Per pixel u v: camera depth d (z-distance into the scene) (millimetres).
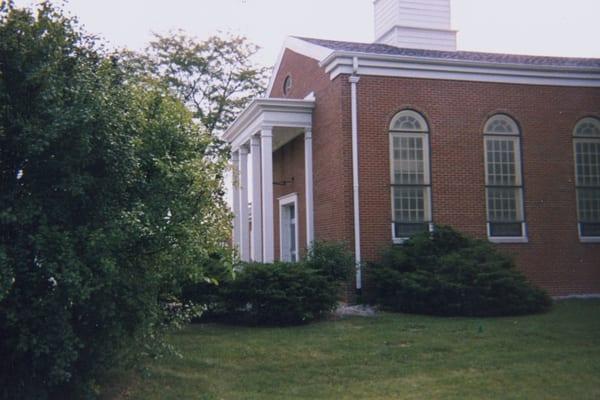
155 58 34656
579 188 19891
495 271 15555
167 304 10289
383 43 24156
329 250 16734
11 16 7980
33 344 7668
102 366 8758
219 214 9555
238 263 14180
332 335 13008
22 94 8016
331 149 18656
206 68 35125
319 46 19984
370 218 17938
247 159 24094
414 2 23234
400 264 16672
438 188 18578
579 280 19562
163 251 8852
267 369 10750
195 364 10891
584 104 20094
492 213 19078
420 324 14117
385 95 18391
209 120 34219
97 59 8797
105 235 7875
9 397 8289
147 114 9156
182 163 8922
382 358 11336
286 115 20031
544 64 19984
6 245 7648
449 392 9555
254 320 14305
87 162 8227
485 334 13000
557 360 11102
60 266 7621
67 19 8383
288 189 23375
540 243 19328
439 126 18781
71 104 8047
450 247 16875
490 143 19281
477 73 19188
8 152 7969
